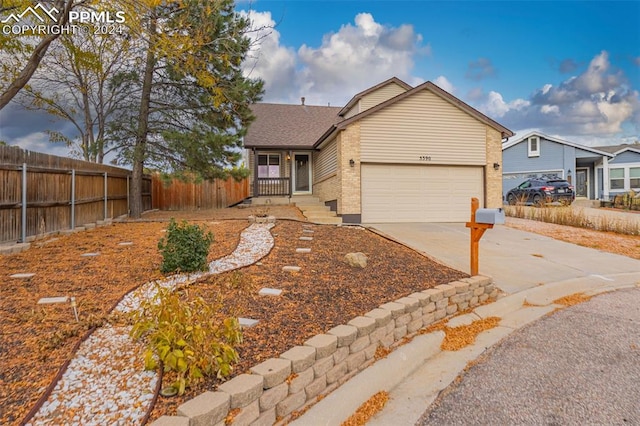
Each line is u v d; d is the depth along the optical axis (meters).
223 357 2.50
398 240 8.86
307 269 5.63
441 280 5.37
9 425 1.95
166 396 2.24
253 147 16.48
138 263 5.70
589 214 14.38
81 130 14.70
